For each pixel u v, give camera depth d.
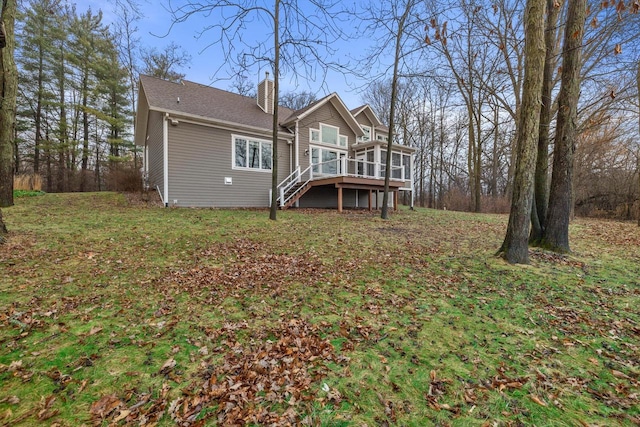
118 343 2.78
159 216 8.80
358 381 2.38
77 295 3.71
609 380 2.46
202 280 4.41
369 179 14.33
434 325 3.35
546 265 5.66
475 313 3.67
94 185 22.06
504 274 5.13
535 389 2.33
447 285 4.59
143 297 3.78
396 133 28.45
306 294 4.11
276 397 2.18
